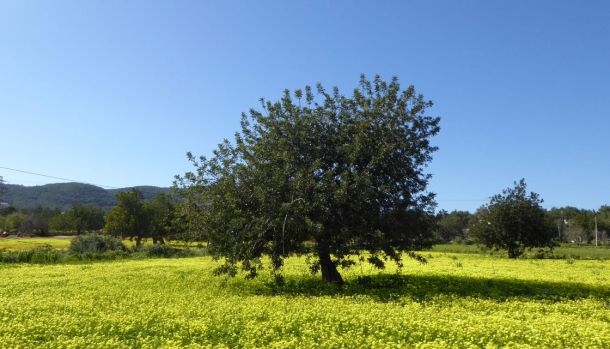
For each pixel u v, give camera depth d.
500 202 51.72
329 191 20.05
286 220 19.89
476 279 24.28
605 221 120.00
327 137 21.72
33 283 25.02
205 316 15.12
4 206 139.62
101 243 56.09
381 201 20.75
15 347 11.63
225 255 22.03
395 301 18.05
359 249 21.06
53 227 115.00
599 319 14.95
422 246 22.23
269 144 21.75
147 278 26.70
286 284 23.39
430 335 11.91
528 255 55.12
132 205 85.88
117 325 14.09
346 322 13.38
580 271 29.72
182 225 23.52
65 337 12.77
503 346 11.05
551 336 11.52
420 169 22.11
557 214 137.12
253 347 11.38
